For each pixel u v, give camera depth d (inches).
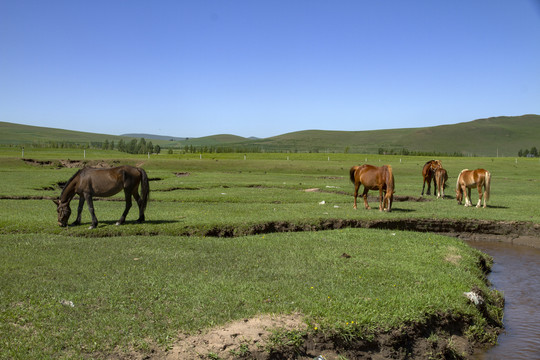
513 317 377.1
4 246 456.4
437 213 743.1
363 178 765.9
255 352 260.1
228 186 1243.2
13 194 900.0
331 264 426.9
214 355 248.8
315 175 1818.4
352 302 322.3
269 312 300.4
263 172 1983.3
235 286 347.3
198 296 322.7
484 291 388.5
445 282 381.1
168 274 375.2
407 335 303.1
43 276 361.4
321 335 283.6
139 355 246.2
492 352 316.2
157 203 845.8
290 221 644.1
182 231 572.1
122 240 504.1
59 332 263.9
